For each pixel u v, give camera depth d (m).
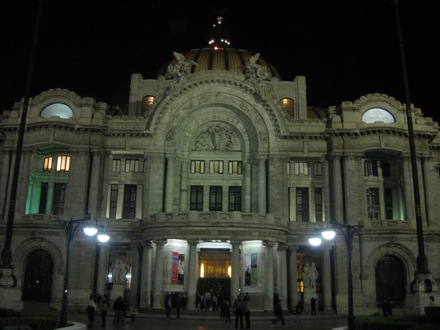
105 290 62.97
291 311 58.78
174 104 68.00
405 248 61.06
